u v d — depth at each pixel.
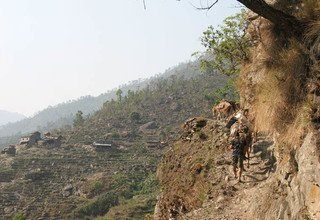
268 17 7.54
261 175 9.95
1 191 99.81
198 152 15.20
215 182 12.06
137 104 178.00
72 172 112.56
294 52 7.28
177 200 13.98
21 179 106.94
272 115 8.14
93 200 92.50
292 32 7.58
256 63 11.25
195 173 13.83
